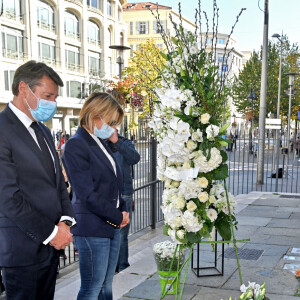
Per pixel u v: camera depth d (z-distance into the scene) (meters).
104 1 39.31
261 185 11.25
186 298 3.41
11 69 29.23
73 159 2.52
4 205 2.01
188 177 2.80
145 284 3.79
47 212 2.15
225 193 3.00
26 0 30.30
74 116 35.62
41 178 2.16
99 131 2.64
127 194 4.33
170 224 2.95
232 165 17.41
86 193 2.47
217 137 2.83
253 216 6.67
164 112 2.82
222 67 2.95
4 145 2.05
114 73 41.69
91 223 2.54
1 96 28.14
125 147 4.11
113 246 2.79
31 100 2.17
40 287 2.23
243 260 4.40
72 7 35.06
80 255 2.61
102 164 2.60
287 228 5.85
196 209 2.87
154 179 6.52
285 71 28.94
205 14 2.89
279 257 4.49
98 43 39.41
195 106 2.79
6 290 2.19
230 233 3.06
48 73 2.20
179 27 2.91
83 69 37.03
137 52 18.27
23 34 30.48
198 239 2.91
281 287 3.61
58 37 33.88
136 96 6.75
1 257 2.11
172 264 3.32
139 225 6.46
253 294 2.39
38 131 2.29
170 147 2.80
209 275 3.91
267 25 11.41
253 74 30.73
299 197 8.49
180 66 2.92
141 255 4.84
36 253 2.13
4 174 2.03
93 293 2.62
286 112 29.92
